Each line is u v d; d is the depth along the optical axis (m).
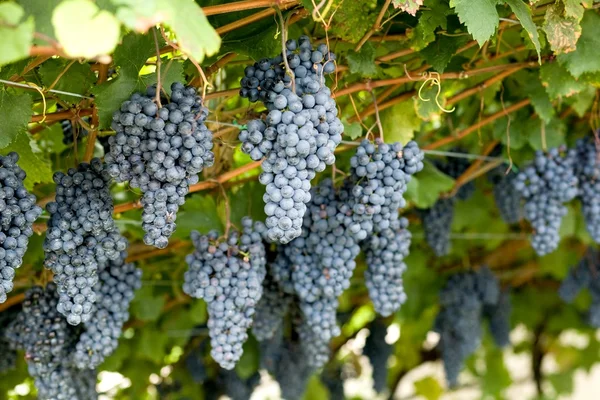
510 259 5.02
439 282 4.45
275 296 2.82
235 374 4.11
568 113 3.17
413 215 3.80
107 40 1.35
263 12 2.12
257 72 2.05
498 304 4.78
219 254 2.36
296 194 1.86
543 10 2.36
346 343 4.86
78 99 2.12
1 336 2.93
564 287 4.33
